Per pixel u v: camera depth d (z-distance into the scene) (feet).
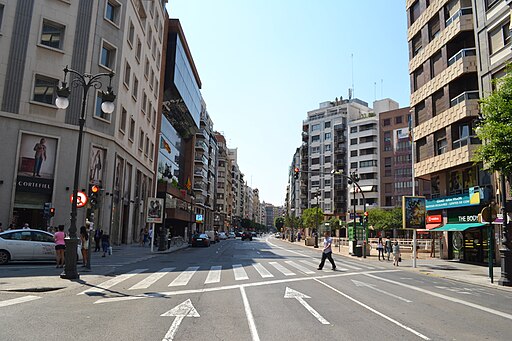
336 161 333.01
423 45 107.55
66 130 93.30
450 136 92.94
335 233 309.63
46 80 92.32
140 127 132.46
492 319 28.99
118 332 21.94
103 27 101.96
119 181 112.16
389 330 24.07
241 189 595.47
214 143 364.99
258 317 26.76
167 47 179.22
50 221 89.25
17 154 86.48
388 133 290.15
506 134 46.96
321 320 26.32
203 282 44.78
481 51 84.38
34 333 21.27
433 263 89.92
